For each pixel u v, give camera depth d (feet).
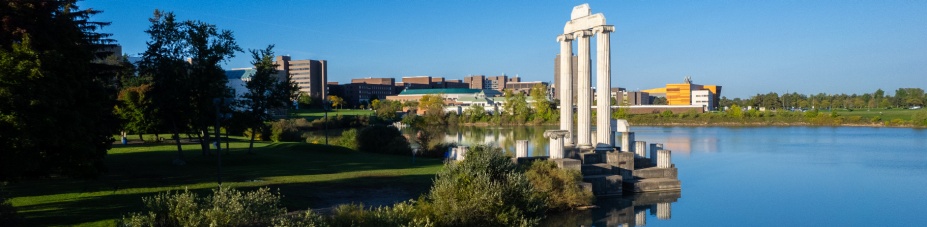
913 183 155.02
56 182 105.70
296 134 273.33
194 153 167.63
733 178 163.12
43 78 79.87
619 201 119.03
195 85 146.61
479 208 81.00
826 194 135.13
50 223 71.41
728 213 110.63
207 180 111.96
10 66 75.92
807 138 341.41
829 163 205.67
